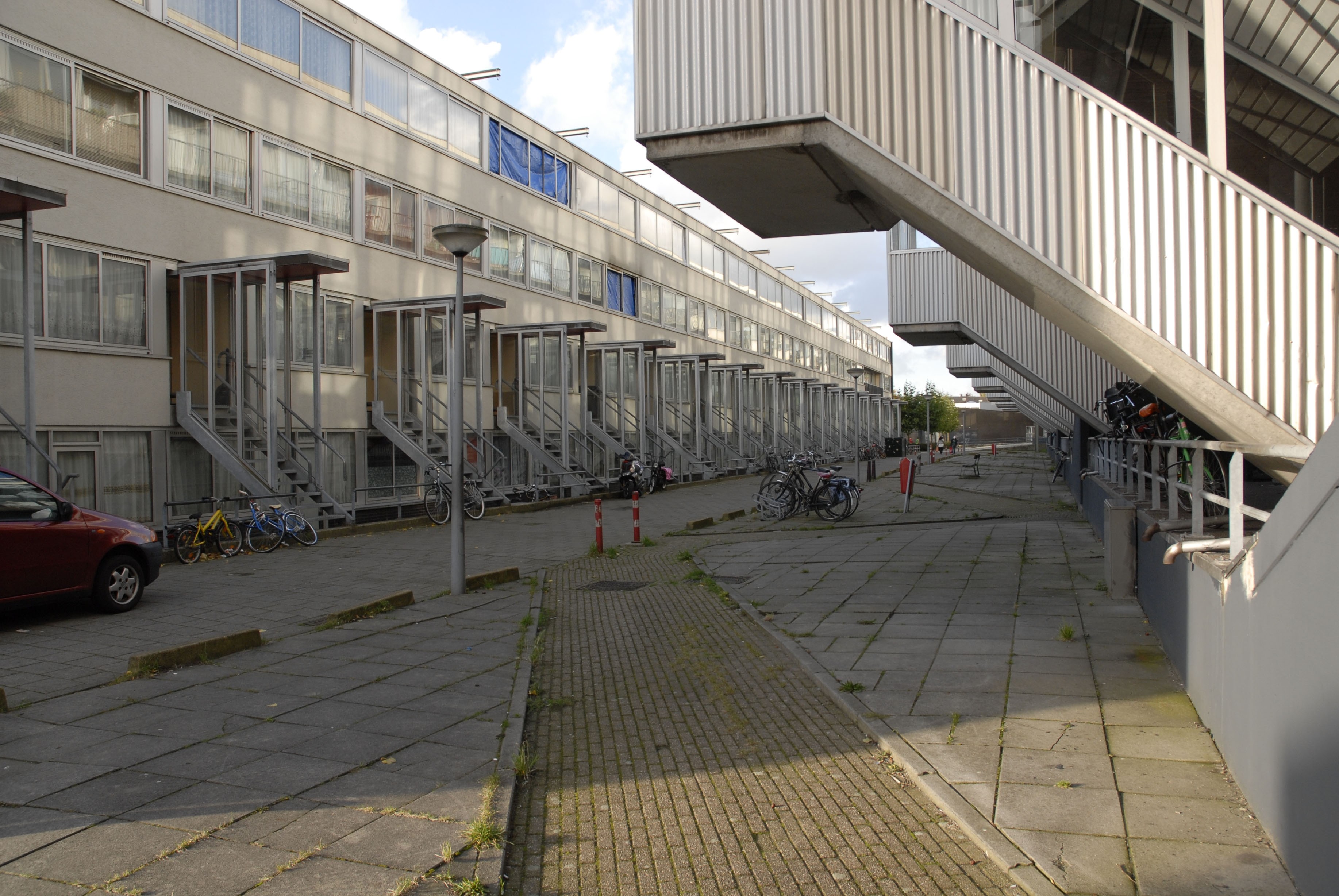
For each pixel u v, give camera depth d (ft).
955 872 11.38
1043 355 57.16
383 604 29.50
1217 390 21.11
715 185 28.84
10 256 42.91
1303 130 20.67
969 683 19.43
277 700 19.22
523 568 41.93
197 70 52.39
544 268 91.76
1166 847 11.55
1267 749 11.75
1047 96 22.52
